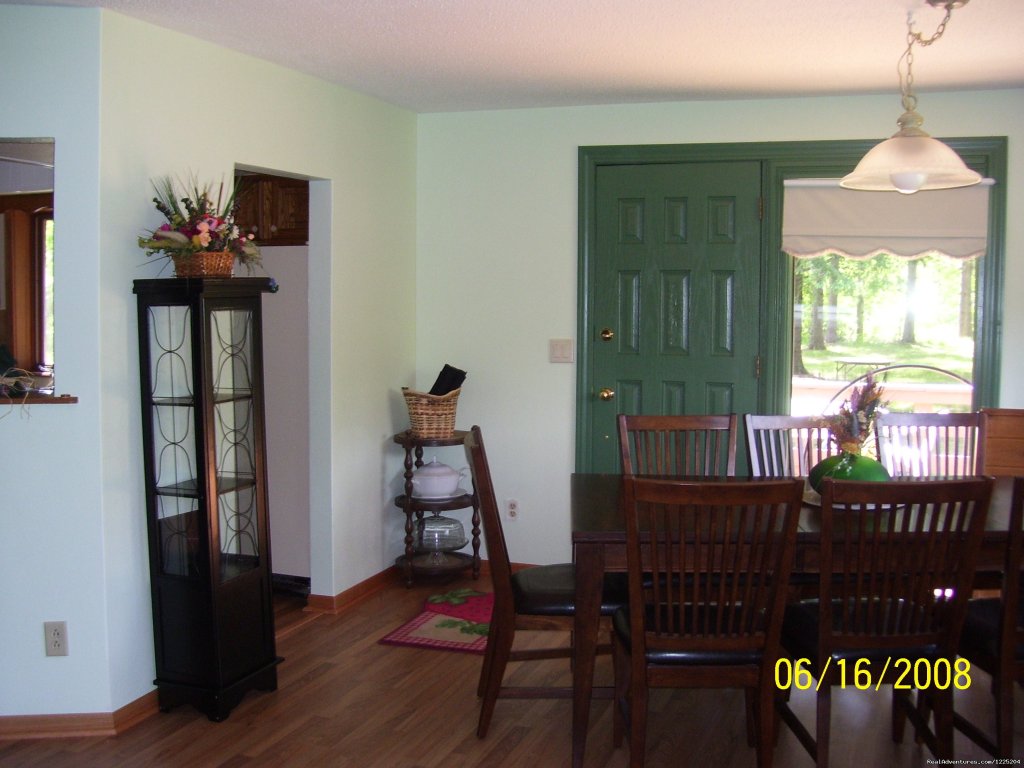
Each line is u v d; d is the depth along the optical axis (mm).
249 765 2795
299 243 4168
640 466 3514
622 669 2869
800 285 4441
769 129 4379
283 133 3775
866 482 2273
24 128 2943
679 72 3855
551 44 3447
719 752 2895
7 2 2902
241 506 3266
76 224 2934
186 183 3285
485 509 2836
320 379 4129
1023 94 4113
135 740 2967
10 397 2969
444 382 4543
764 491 2277
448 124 4781
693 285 4504
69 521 2988
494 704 2959
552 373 4699
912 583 2389
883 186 3133
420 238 4867
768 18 3109
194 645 3104
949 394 4324
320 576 4199
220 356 3168
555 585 2996
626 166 4551
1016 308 4195
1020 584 2711
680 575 2398
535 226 4680
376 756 2854
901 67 3732
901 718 2922
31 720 3018
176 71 3229
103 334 2965
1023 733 2992
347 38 3355
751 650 2465
